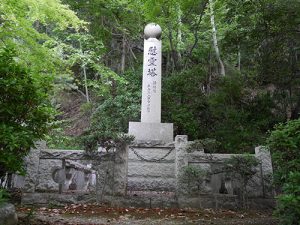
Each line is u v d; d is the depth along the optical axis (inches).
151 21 596.1
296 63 537.6
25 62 311.3
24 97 197.5
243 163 293.7
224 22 729.0
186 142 319.9
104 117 603.5
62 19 321.4
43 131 217.9
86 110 804.0
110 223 220.5
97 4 625.9
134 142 408.5
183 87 601.6
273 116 567.5
